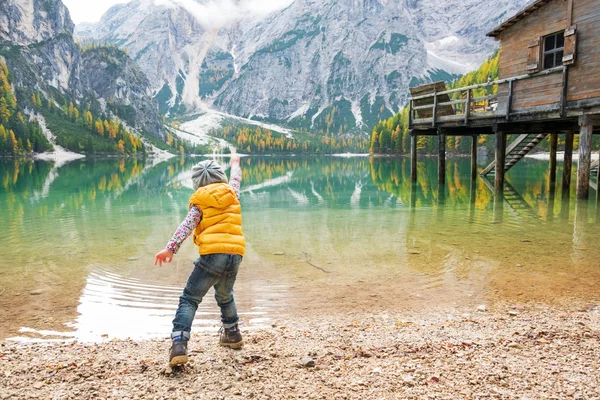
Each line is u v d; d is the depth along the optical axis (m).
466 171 39.94
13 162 91.94
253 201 19.72
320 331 4.95
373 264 8.30
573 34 15.57
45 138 152.00
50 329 5.30
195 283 3.82
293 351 4.20
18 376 3.65
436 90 23.41
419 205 17.28
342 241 10.45
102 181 35.44
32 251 9.52
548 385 3.31
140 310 5.98
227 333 4.27
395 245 9.92
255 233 11.58
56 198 21.44
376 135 153.25
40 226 12.95
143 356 4.16
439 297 6.42
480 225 12.41
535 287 6.78
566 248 9.38
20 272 7.86
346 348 4.27
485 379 3.44
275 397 3.21
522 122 20.00
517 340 4.40
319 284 7.13
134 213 15.98
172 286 7.08
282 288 6.93
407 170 47.53
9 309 6.01
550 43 17.02
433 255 8.92
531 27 17.48
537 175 31.78
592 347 4.14
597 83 15.00
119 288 6.96
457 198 19.41
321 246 9.91
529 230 11.52
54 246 10.05
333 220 13.75
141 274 7.75
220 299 4.17
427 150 112.38
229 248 3.78
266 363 3.89
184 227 3.70
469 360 3.86
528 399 3.10
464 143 102.19
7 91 172.25
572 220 13.02
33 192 24.84
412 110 25.64
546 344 4.27
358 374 3.59
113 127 191.88
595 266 7.90
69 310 5.98
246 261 8.62
